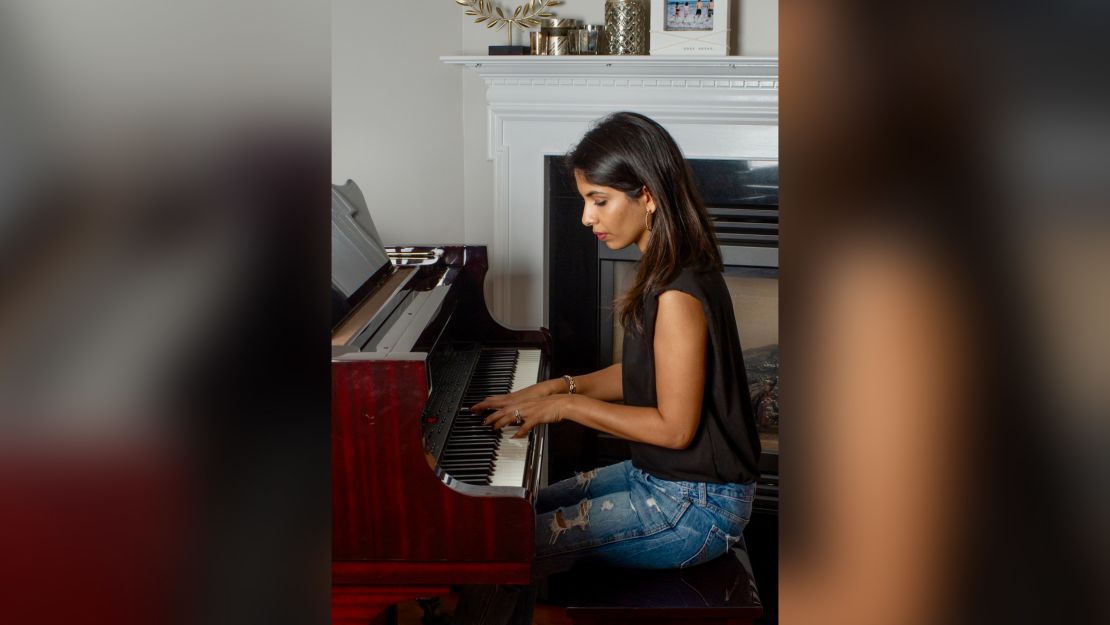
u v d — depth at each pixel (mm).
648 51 2479
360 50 2625
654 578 1507
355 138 2668
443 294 1911
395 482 1364
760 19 2445
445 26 2605
